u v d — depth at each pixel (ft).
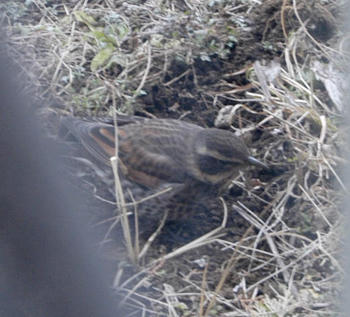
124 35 43.37
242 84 42.78
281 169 39.11
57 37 43.11
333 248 35.24
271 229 36.29
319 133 40.83
